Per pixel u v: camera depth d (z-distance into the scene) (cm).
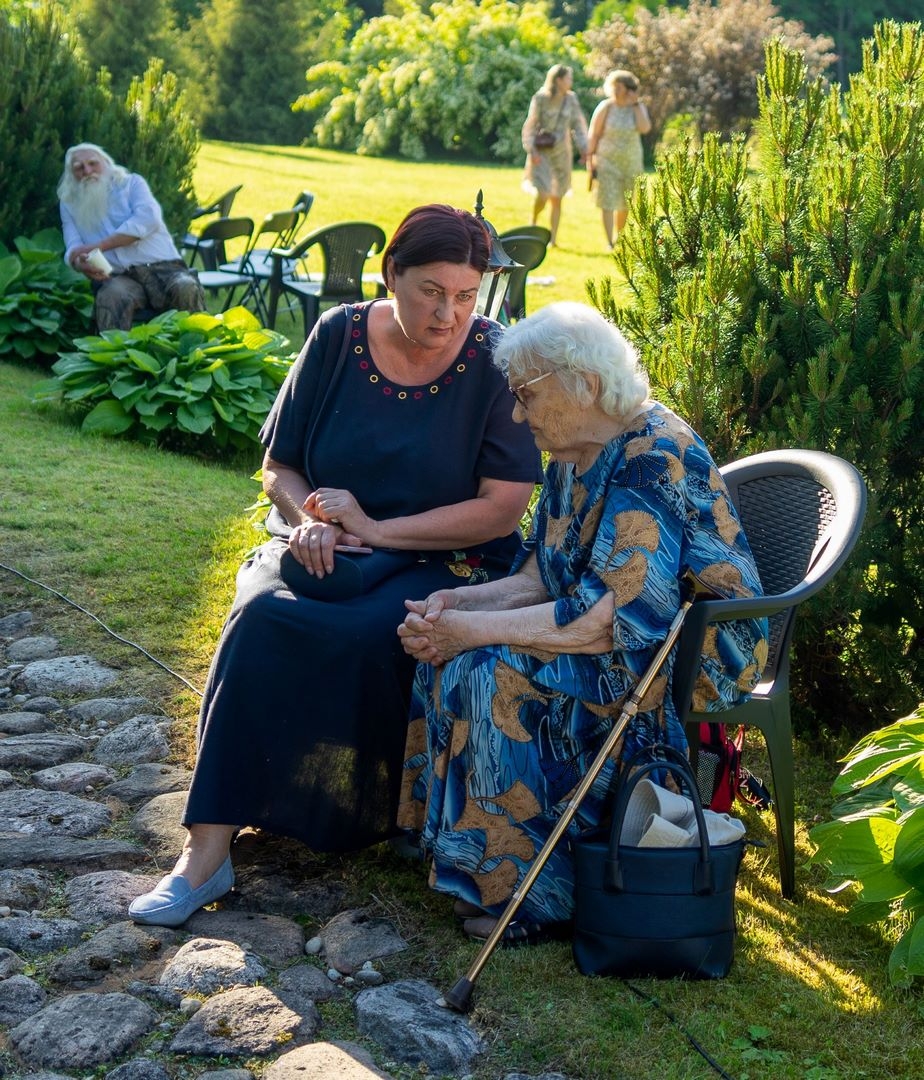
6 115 916
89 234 812
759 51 2252
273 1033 246
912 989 270
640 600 266
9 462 605
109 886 294
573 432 273
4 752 355
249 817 294
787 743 299
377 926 286
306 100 2883
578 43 2842
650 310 409
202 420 664
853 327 355
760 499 326
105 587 469
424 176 2138
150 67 1029
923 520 372
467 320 312
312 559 298
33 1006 253
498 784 276
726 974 269
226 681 295
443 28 2691
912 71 383
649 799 272
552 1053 244
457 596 297
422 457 316
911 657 386
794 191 374
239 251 1367
